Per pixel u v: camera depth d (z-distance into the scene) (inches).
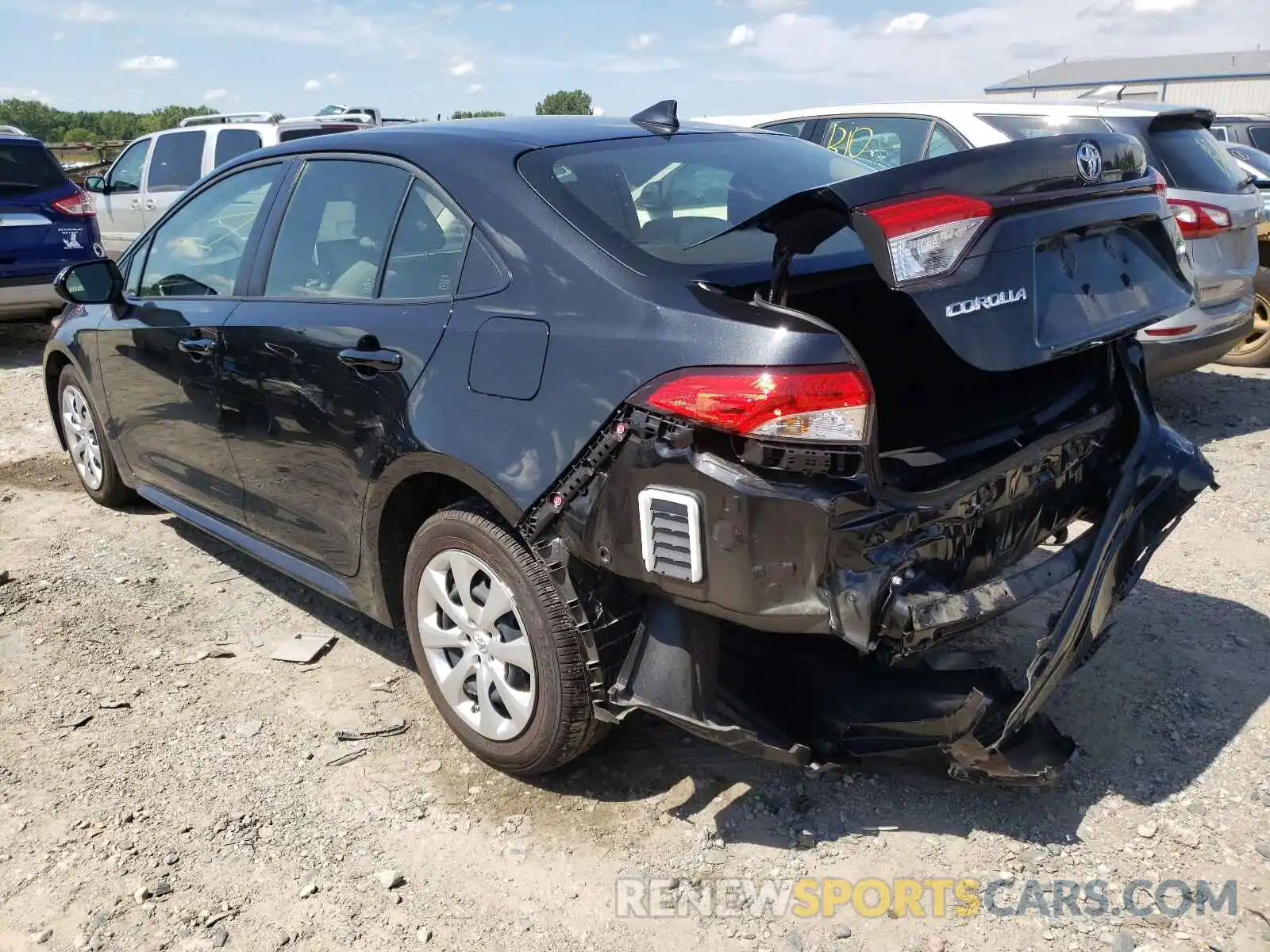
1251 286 245.3
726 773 116.9
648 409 92.3
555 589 104.1
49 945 94.8
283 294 138.3
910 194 86.2
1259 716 124.6
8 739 127.3
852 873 101.5
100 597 165.8
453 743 124.9
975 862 102.5
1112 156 102.7
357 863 104.9
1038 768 99.9
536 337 102.6
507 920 97.1
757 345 88.0
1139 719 124.6
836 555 87.5
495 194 112.3
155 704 134.6
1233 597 156.3
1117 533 108.6
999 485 100.8
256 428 140.6
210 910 98.7
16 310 363.9
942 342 111.4
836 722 104.0
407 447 113.3
